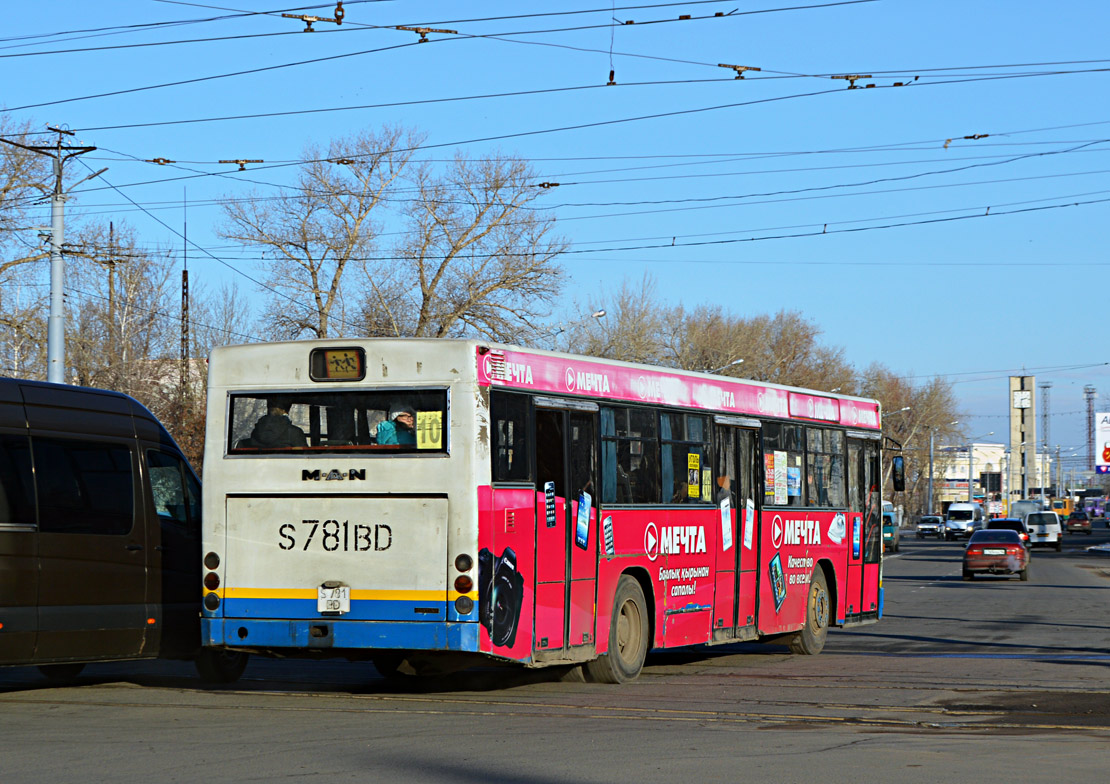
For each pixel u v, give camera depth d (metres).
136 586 12.24
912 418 117.44
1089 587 35.38
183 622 12.70
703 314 82.50
